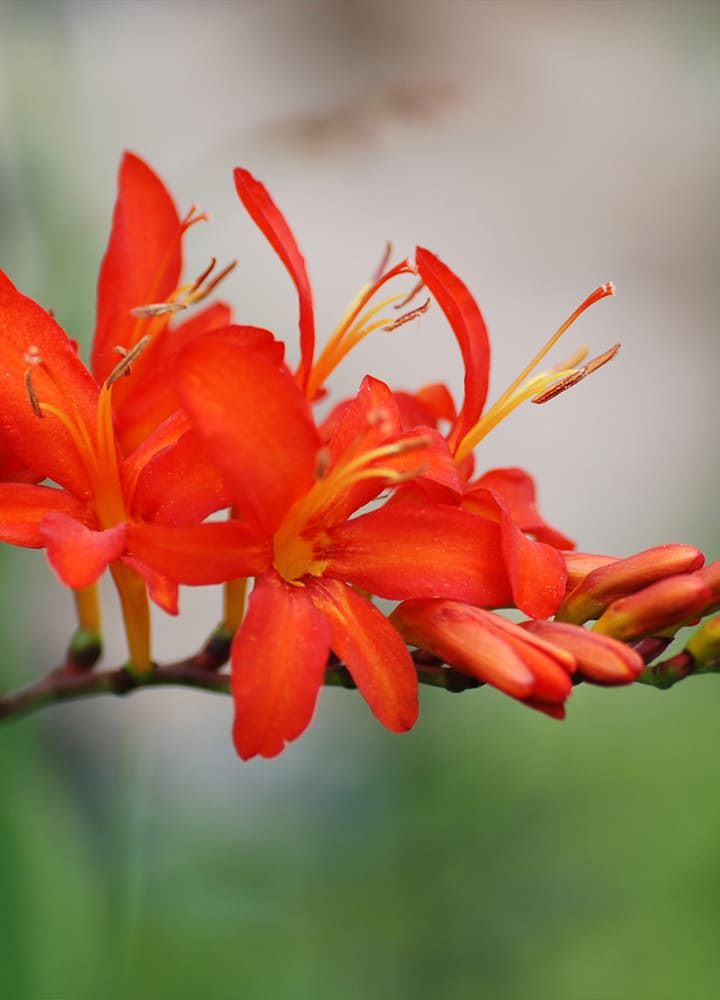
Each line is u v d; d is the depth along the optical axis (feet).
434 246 2.68
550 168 2.87
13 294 1.34
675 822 1.69
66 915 1.46
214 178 1.83
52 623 1.81
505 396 1.39
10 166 1.64
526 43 2.67
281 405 1.28
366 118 1.57
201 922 1.65
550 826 1.71
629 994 1.64
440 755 1.75
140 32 2.40
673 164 2.96
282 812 1.75
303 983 1.65
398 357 2.42
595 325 2.73
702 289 2.85
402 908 1.69
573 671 1.29
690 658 1.37
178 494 1.32
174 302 1.40
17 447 1.34
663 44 2.50
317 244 2.59
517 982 1.67
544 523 1.41
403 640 1.32
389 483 1.33
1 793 1.46
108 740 1.82
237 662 1.28
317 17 2.18
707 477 2.51
